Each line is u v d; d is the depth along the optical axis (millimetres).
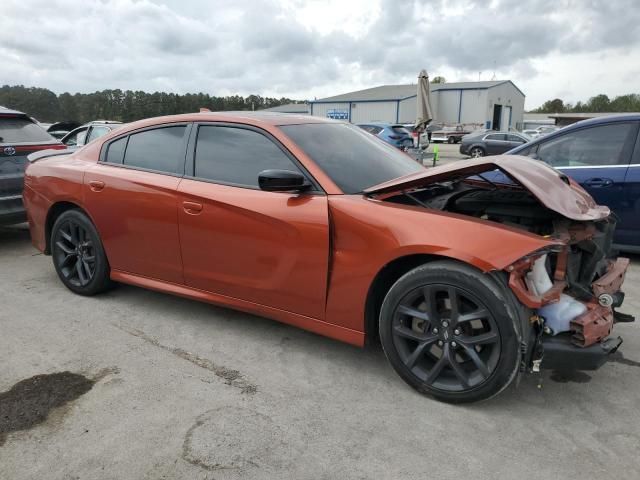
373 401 2742
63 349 3338
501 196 3154
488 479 2162
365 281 2781
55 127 14648
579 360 2471
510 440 2410
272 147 3211
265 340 3473
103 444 2393
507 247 2404
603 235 2982
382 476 2184
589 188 5172
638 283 4641
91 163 4055
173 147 3633
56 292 4395
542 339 2529
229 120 3451
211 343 3430
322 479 2170
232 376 3006
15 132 6012
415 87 54406
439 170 2824
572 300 2611
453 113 52719
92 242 4074
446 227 2553
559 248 2412
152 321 3781
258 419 2584
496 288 2418
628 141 5008
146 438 2434
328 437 2441
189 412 2643
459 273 2480
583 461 2264
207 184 3354
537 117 76938
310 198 2951
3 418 2588
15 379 2961
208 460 2283
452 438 2428
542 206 2879
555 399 2750
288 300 3102
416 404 2709
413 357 2727
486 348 2553
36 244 4574
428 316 2623
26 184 4512
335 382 2938
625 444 2377
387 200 2867
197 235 3383
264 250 3102
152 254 3699
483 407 2672
